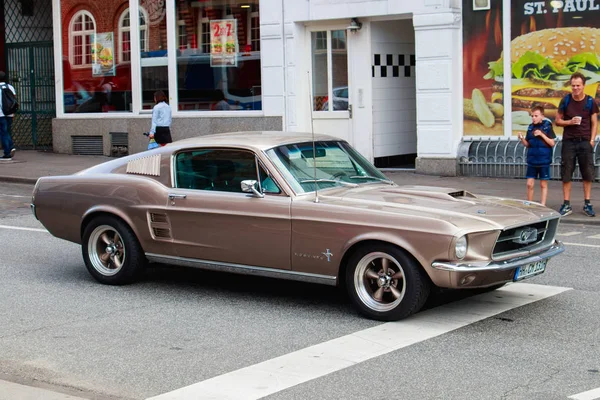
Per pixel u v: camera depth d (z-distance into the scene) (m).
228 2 22.53
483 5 19.03
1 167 22.59
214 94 23.05
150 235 10.09
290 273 9.17
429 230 8.26
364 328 8.55
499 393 6.70
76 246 13.32
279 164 9.34
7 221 15.70
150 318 9.16
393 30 21.20
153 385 7.09
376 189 9.62
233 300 9.84
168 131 20.08
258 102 22.34
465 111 19.55
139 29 24.16
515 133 19.08
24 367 7.62
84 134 25.39
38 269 11.69
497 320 8.72
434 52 19.38
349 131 21.20
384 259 8.63
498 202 9.33
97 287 10.58
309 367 7.41
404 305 8.52
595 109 14.77
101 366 7.60
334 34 21.23
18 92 27.09
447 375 7.13
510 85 18.95
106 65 24.88
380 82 21.00
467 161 19.33
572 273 10.84
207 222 9.59
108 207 10.35
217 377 7.23
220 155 9.70
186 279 10.91
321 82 21.48
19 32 27.17
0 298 10.12
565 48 18.27
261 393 6.81
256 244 9.30
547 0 18.36
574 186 17.95
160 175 10.12
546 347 7.85
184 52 23.42
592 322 8.64
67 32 25.45
